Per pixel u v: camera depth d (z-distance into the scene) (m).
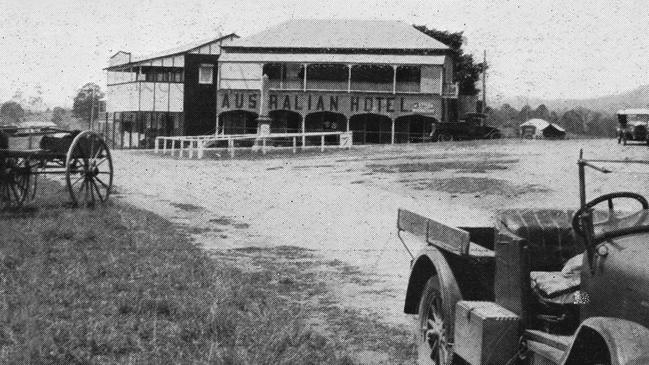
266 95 47.06
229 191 21.75
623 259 4.03
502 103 109.06
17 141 14.20
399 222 7.08
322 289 9.32
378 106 56.16
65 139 14.90
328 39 58.84
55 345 5.58
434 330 5.95
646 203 4.86
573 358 3.99
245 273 9.95
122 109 61.50
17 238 10.20
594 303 4.25
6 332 5.85
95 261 9.16
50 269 8.47
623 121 36.31
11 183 13.95
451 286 5.60
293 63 56.34
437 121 55.47
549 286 4.87
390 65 55.47
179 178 25.92
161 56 62.03
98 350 5.75
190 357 5.71
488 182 20.72
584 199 4.44
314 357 6.25
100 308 6.95
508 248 5.11
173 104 59.84
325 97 56.69
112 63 70.00
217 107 57.66
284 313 7.75
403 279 10.16
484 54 69.00
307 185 23.11
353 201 18.94
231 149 37.94
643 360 3.38
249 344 6.28
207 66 59.81
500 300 5.24
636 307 3.82
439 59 55.56
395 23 61.09
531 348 4.71
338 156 34.91
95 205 15.34
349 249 12.54
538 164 25.42
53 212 13.52
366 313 8.18
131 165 32.41
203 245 12.50
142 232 12.39
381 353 6.64
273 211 17.48
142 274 8.73
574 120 109.62
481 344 4.87
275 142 54.62
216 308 7.09
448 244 5.64
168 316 6.98
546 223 5.76
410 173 24.72
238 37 64.19
